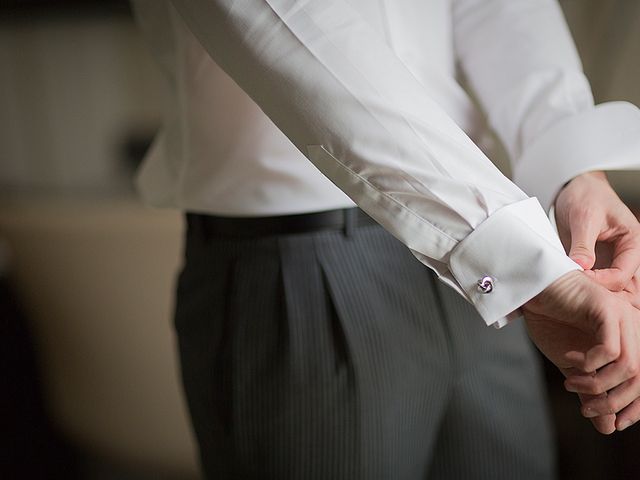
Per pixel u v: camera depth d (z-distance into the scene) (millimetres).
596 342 756
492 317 810
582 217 893
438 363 1031
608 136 944
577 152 946
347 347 975
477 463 1122
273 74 826
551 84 1030
